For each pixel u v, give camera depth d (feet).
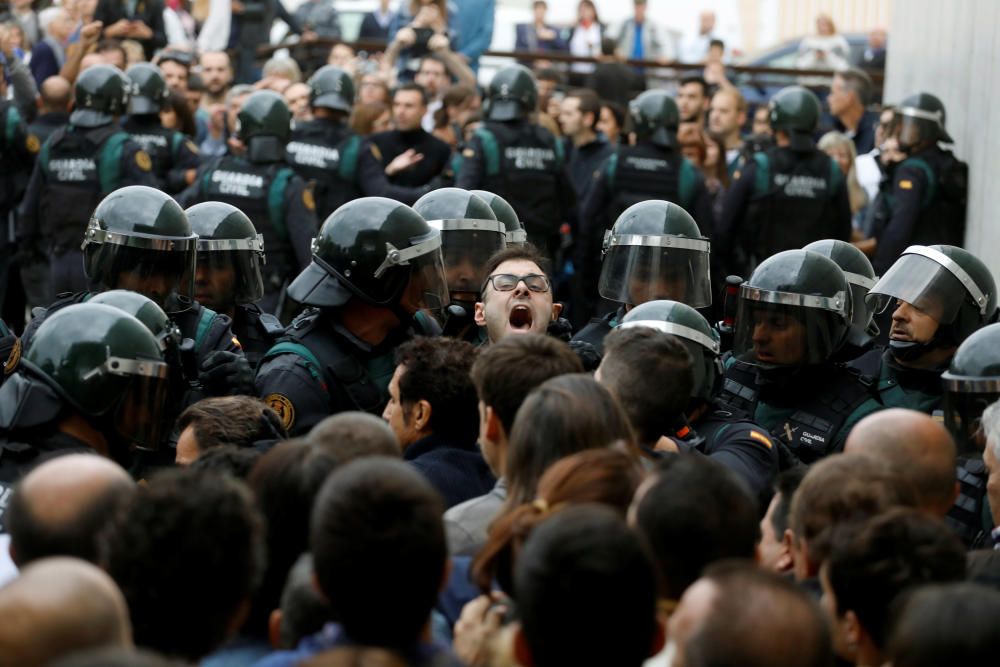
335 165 31.30
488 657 9.15
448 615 10.87
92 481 9.61
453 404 13.66
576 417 10.75
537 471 10.72
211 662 9.97
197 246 18.28
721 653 7.60
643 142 31.07
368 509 8.51
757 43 64.90
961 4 34.17
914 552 9.39
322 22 49.01
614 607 7.89
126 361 13.37
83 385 13.19
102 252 17.11
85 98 29.58
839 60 49.08
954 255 18.17
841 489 10.46
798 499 10.71
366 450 11.18
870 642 9.45
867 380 17.54
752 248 30.78
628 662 7.97
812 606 7.77
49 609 7.33
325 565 8.54
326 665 7.90
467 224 18.84
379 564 8.44
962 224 31.27
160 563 8.54
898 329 18.16
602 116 38.63
